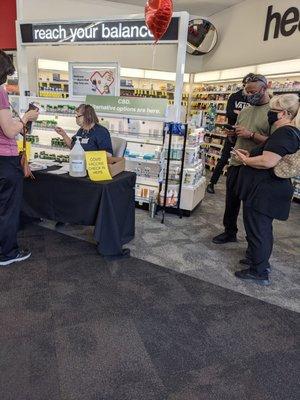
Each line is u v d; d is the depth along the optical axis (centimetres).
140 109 376
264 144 239
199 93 774
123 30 368
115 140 352
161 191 394
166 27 337
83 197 254
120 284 240
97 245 279
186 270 269
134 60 747
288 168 221
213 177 530
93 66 409
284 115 222
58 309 206
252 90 274
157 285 242
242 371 167
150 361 169
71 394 147
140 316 205
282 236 365
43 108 422
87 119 313
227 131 302
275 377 165
